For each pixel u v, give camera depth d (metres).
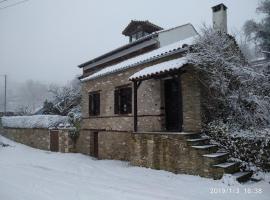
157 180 9.16
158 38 17.16
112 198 7.06
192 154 9.39
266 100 10.89
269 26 19.45
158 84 12.59
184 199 6.87
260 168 9.10
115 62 21.12
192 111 11.10
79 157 16.33
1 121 27.11
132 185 8.50
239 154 9.59
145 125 13.09
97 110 16.95
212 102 11.08
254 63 13.52
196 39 11.45
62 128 19.08
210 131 10.55
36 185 8.67
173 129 12.07
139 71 12.36
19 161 14.69
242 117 10.57
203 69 10.59
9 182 9.18
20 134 23.64
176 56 11.85
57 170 11.80
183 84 11.54
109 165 12.93
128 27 21.75
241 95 10.59
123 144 14.34
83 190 7.92
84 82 18.27
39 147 20.97
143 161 11.36
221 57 10.48
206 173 8.88
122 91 14.82
